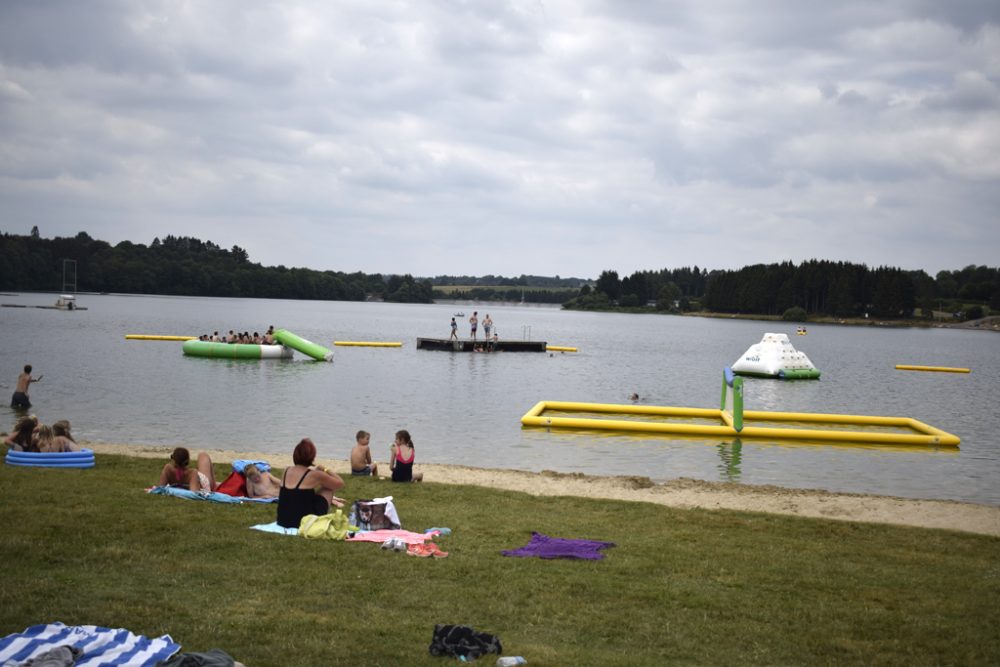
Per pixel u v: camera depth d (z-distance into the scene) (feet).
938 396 132.46
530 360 178.09
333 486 35.19
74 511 35.14
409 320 431.43
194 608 24.63
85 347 165.37
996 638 25.62
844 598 29.22
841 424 91.56
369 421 83.51
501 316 652.07
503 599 27.27
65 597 24.86
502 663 21.63
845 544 37.83
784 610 27.58
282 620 24.07
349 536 33.99
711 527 40.19
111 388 102.17
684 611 27.04
